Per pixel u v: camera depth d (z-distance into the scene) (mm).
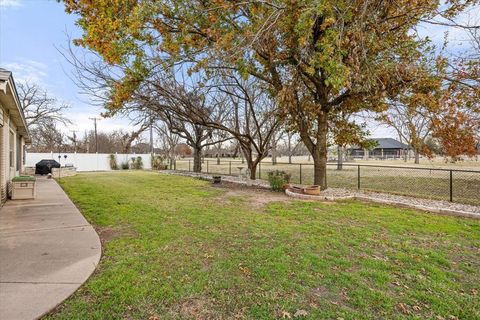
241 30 6719
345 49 6336
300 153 49188
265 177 16781
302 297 2756
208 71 8867
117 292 2771
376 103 8781
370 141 10867
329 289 2922
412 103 7852
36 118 25234
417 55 7543
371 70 6914
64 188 11055
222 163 37531
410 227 5309
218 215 6180
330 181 14500
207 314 2457
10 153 9367
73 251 3863
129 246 4117
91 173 20438
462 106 7301
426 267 3514
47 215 6117
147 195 9188
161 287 2889
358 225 5410
